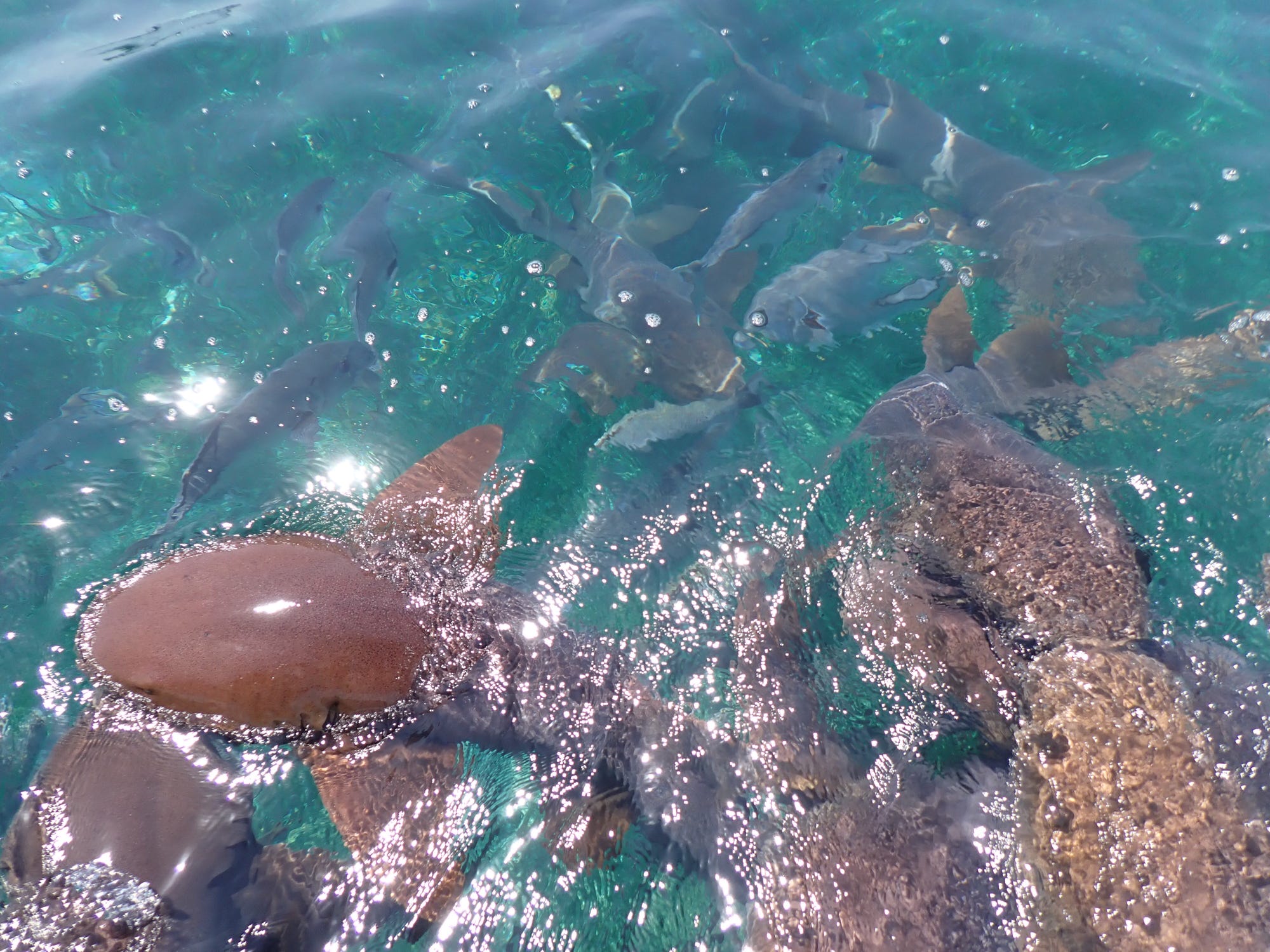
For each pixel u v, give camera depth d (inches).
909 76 90.1
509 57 91.6
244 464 59.5
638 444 63.4
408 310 70.5
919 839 44.0
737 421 65.3
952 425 63.4
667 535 57.7
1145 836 42.6
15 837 39.8
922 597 53.8
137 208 75.2
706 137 85.1
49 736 43.8
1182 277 72.7
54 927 37.3
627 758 46.6
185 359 65.5
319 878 41.1
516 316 71.0
